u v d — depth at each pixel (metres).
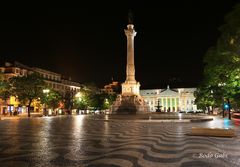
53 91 83.12
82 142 15.91
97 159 10.79
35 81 68.62
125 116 50.84
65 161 10.41
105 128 27.44
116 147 13.93
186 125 31.52
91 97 105.06
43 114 84.12
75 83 129.12
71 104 100.38
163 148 13.58
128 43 63.31
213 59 36.81
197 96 88.06
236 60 30.38
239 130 23.94
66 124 34.78
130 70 62.88
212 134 19.06
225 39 30.34
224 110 62.09
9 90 67.94
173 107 160.75
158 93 166.88
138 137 18.62
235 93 37.78
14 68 87.62
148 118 43.59
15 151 12.67
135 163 10.06
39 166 9.56
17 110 86.62
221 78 37.62
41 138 18.00
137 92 63.44
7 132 22.62
